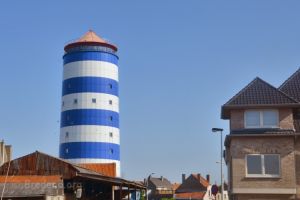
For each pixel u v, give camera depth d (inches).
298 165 1337.4
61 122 3203.7
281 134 1333.7
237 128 1371.8
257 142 1344.7
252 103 1369.3
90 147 3061.0
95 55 3206.2
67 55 3255.4
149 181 6023.6
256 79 1451.8
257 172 1332.4
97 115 3115.2
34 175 1459.2
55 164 1482.5
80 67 3184.1
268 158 1336.1
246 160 1342.3
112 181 1512.1
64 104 3196.4
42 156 1507.1
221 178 1624.0
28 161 1523.1
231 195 1453.0
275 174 1326.3
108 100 3181.6
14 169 1523.1
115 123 3198.8
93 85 3154.5
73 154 3065.9
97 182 1630.2
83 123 3090.6
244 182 1327.5
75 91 3154.5
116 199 2050.9
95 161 3046.3
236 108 1375.5
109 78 3225.9
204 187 5477.4
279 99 1371.8
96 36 3348.9
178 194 5428.2
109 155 3105.3
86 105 3117.6
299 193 1316.4
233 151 1348.4
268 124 1363.2
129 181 1690.5
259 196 1322.6
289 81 1514.5
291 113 1362.0
